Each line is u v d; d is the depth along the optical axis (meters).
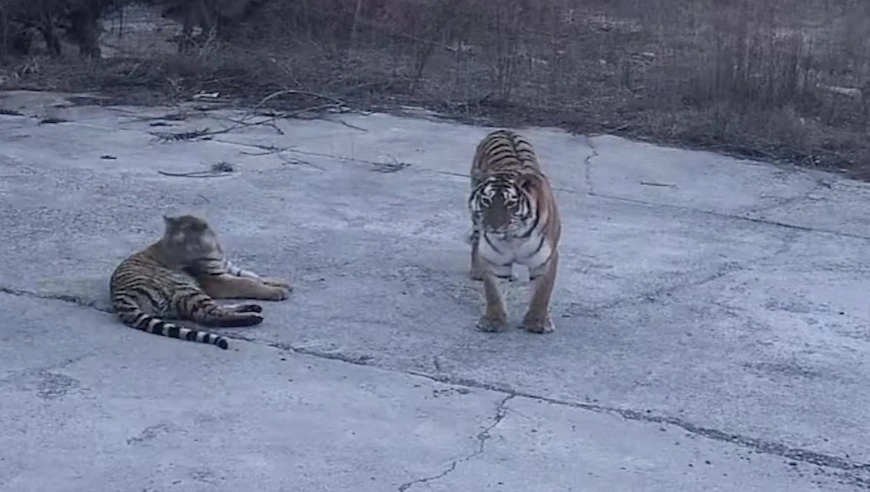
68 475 5.25
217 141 11.99
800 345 7.09
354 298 7.57
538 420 5.93
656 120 13.29
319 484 5.23
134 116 13.04
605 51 16.38
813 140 12.84
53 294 7.45
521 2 17.09
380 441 5.64
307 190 10.25
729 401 6.25
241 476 5.27
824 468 5.58
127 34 17.66
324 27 16.59
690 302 7.77
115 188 10.05
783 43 15.37
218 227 9.03
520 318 7.32
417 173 11.00
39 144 11.56
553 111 13.77
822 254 9.09
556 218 7.06
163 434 5.64
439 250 8.68
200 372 6.36
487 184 6.93
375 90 14.45
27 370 6.31
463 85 14.51
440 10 16.33
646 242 9.15
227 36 16.78
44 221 9.02
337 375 6.38
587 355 6.79
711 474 5.46
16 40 16.14
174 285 7.13
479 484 5.28
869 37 17.25
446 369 6.50
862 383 6.57
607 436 5.79
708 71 14.22
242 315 7.00
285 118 13.14
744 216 10.15
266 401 6.03
